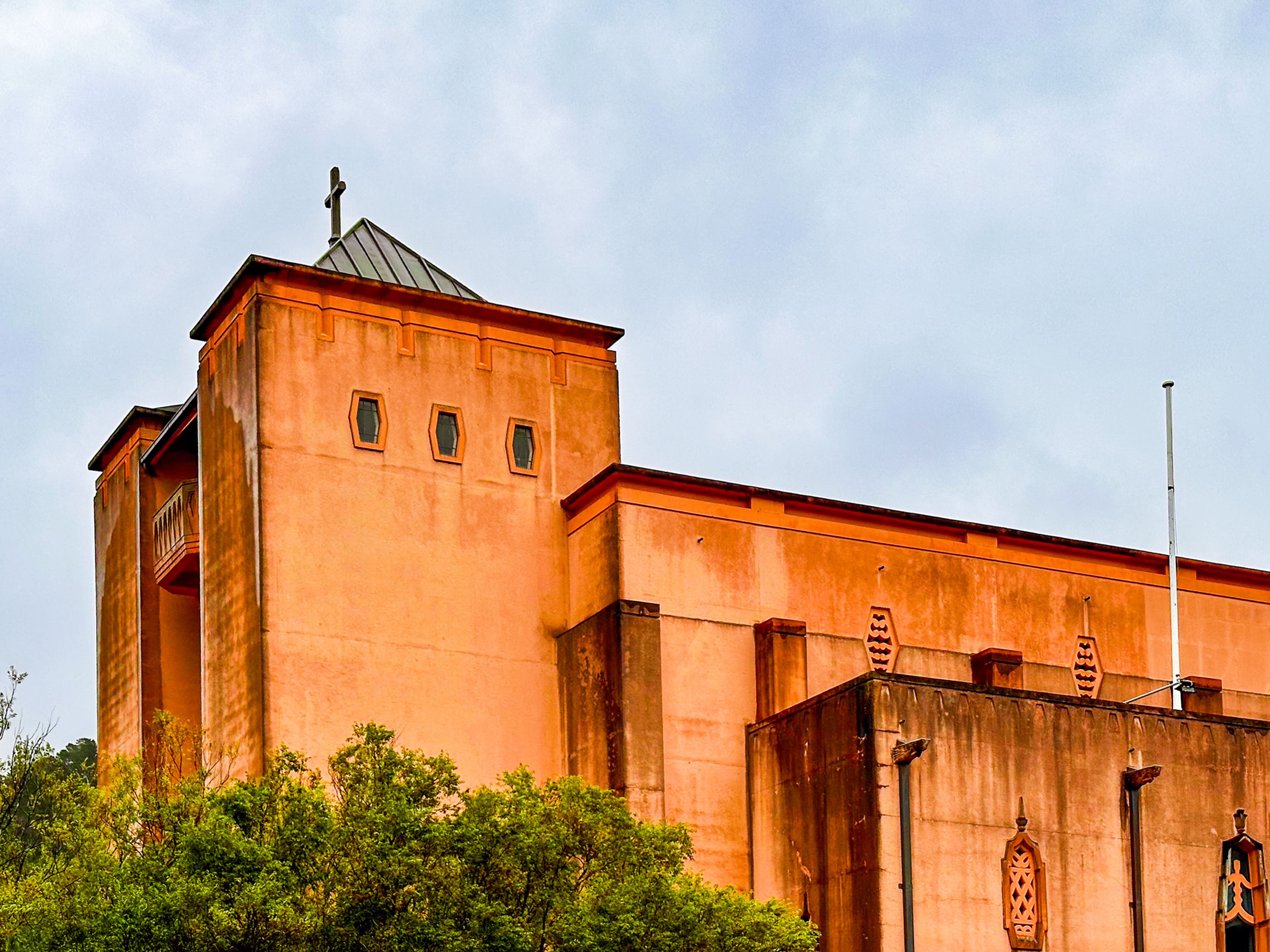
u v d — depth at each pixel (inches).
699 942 2047.2
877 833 2303.2
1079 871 2409.0
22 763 2524.6
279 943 1921.8
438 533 2628.0
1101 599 2962.6
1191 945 2463.1
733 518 2689.5
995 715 2413.9
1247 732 2588.6
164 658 2947.8
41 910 1962.4
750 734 2593.5
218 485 2652.6
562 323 2797.7
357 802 2047.2
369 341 2650.1
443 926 1948.8
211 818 1989.4
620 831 2119.8
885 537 2807.6
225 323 2691.9
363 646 2527.1
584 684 2605.8
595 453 2790.4
